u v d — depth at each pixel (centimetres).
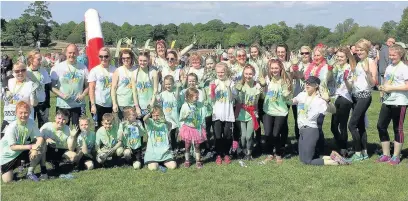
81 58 1130
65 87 805
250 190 651
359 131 817
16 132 702
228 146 811
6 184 688
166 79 833
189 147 779
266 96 812
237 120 820
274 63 805
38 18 6431
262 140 873
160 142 785
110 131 782
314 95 785
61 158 756
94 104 807
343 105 800
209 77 831
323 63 820
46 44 6594
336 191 641
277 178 700
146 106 807
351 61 795
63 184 685
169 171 752
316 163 772
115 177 720
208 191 648
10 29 6247
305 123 787
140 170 759
